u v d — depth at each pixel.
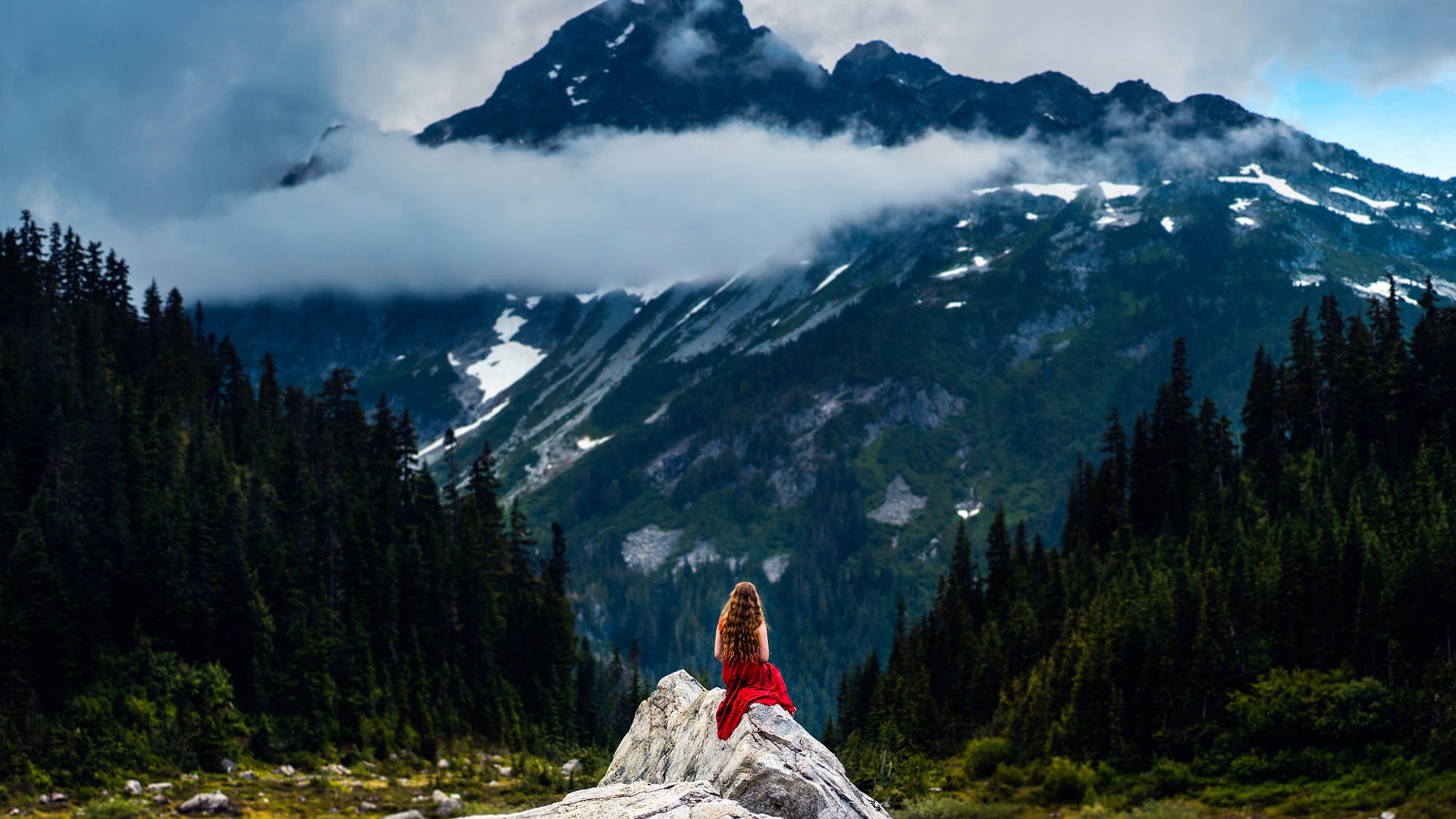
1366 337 134.75
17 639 87.88
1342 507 112.00
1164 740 90.62
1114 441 151.50
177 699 95.88
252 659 103.94
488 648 133.25
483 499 161.00
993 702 115.88
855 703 131.75
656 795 14.98
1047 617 121.81
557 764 115.81
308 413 166.25
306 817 78.25
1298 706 84.50
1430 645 85.19
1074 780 88.56
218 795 78.12
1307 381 134.75
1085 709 95.31
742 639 16.41
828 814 14.88
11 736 82.88
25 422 113.81
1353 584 93.19
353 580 125.31
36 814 75.62
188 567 104.62
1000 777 94.62
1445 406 120.50
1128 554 126.75
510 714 128.12
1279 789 79.56
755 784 15.01
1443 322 126.00
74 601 95.94
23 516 100.25
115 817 73.69
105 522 104.94
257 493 124.25
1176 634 96.38
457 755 113.56
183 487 117.56
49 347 129.88
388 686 116.00
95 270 177.25
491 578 147.88
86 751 84.75
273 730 100.69
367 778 98.06
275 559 115.38
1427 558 85.38
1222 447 140.25
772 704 16.23
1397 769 76.12
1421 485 105.31
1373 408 129.25
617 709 148.88
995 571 144.12
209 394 159.25
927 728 112.81
